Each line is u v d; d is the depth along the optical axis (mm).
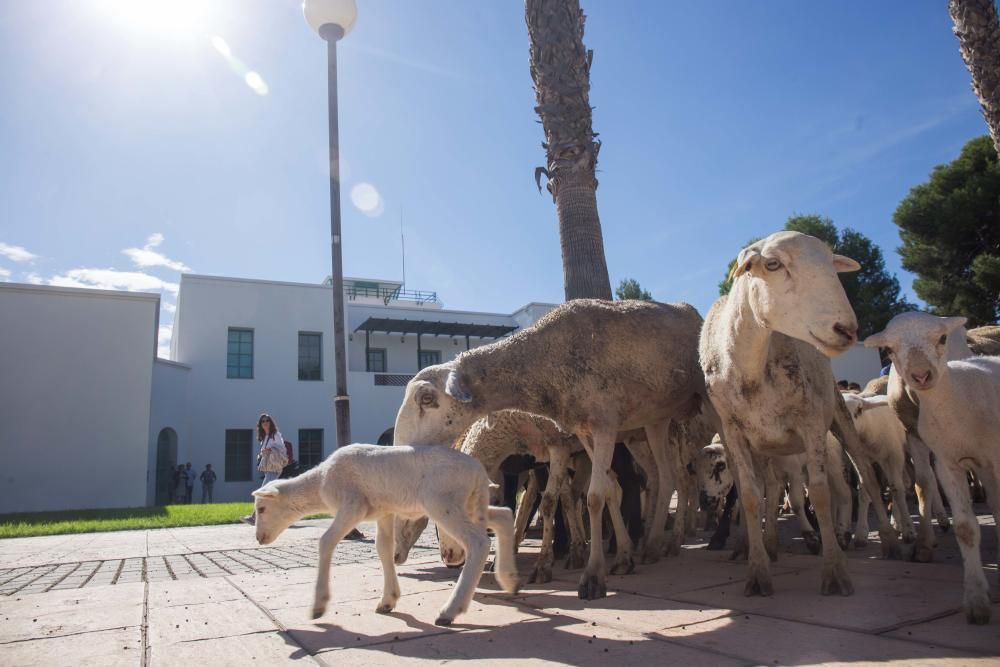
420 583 5238
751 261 3629
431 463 3961
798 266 3506
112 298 24516
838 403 5488
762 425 4242
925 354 3420
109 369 24062
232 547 8609
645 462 6457
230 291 30906
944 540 6434
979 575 3146
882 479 9898
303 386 31438
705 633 3189
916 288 27750
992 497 3691
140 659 3123
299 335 32156
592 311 5270
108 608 4379
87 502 23062
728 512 6977
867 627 3092
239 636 3514
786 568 5105
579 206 8906
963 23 9422
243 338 31078
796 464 6332
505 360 5129
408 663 2904
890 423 6906
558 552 6816
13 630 3789
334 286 10578
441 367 5301
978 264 24500
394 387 33031
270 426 13547
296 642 3350
